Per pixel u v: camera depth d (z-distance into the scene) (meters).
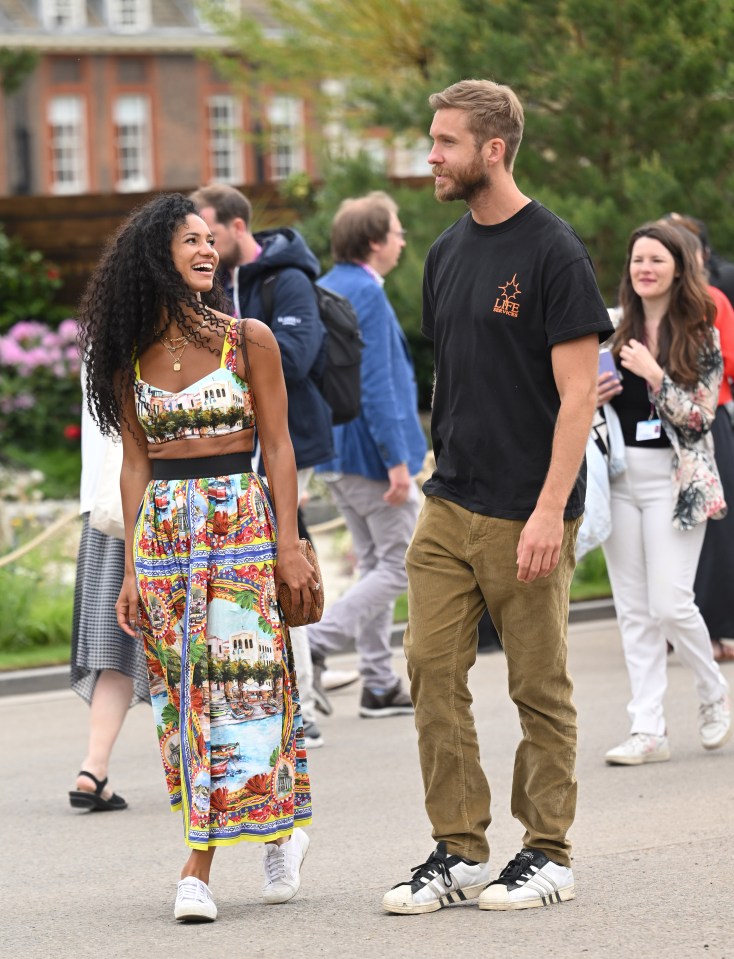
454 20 27.89
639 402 12.62
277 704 8.84
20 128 74.44
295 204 36.94
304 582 8.89
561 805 8.94
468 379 8.72
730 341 14.85
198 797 8.70
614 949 8.13
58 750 14.80
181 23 76.56
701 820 11.02
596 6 26.77
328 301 13.92
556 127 27.39
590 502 12.52
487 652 19.12
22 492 30.91
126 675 12.22
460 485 8.85
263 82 36.91
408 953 8.18
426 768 9.01
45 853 10.96
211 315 8.83
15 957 8.52
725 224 26.30
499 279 8.57
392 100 28.58
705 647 12.99
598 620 21.34
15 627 19.50
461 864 8.96
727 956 7.98
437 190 8.69
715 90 27.14
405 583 15.37
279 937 8.59
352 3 32.38
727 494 14.52
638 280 12.57
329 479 15.35
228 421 8.82
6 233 39.53
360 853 10.57
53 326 39.28
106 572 12.07
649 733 12.98
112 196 39.31
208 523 8.77
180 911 8.88
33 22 74.81
